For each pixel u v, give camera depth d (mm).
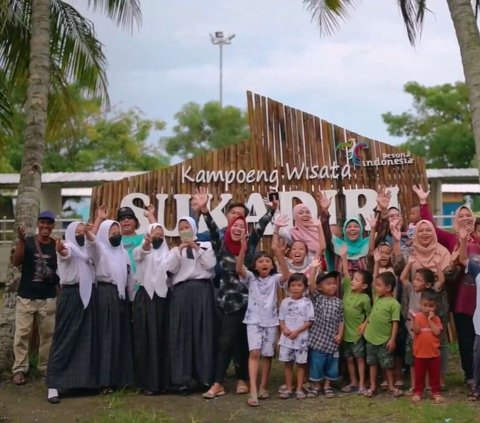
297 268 6719
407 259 6867
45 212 6871
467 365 6496
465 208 6617
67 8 9359
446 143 28688
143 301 6512
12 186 17469
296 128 9055
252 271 6492
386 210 7016
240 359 6543
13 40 8945
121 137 28375
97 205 9039
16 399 6418
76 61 9586
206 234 7289
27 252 6895
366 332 6383
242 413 5934
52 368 6312
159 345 6500
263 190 8961
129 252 7273
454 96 30344
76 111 10406
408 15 9141
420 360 6109
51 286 6949
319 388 6480
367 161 9000
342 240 7160
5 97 9617
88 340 6367
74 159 25906
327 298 6508
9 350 7145
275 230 6688
